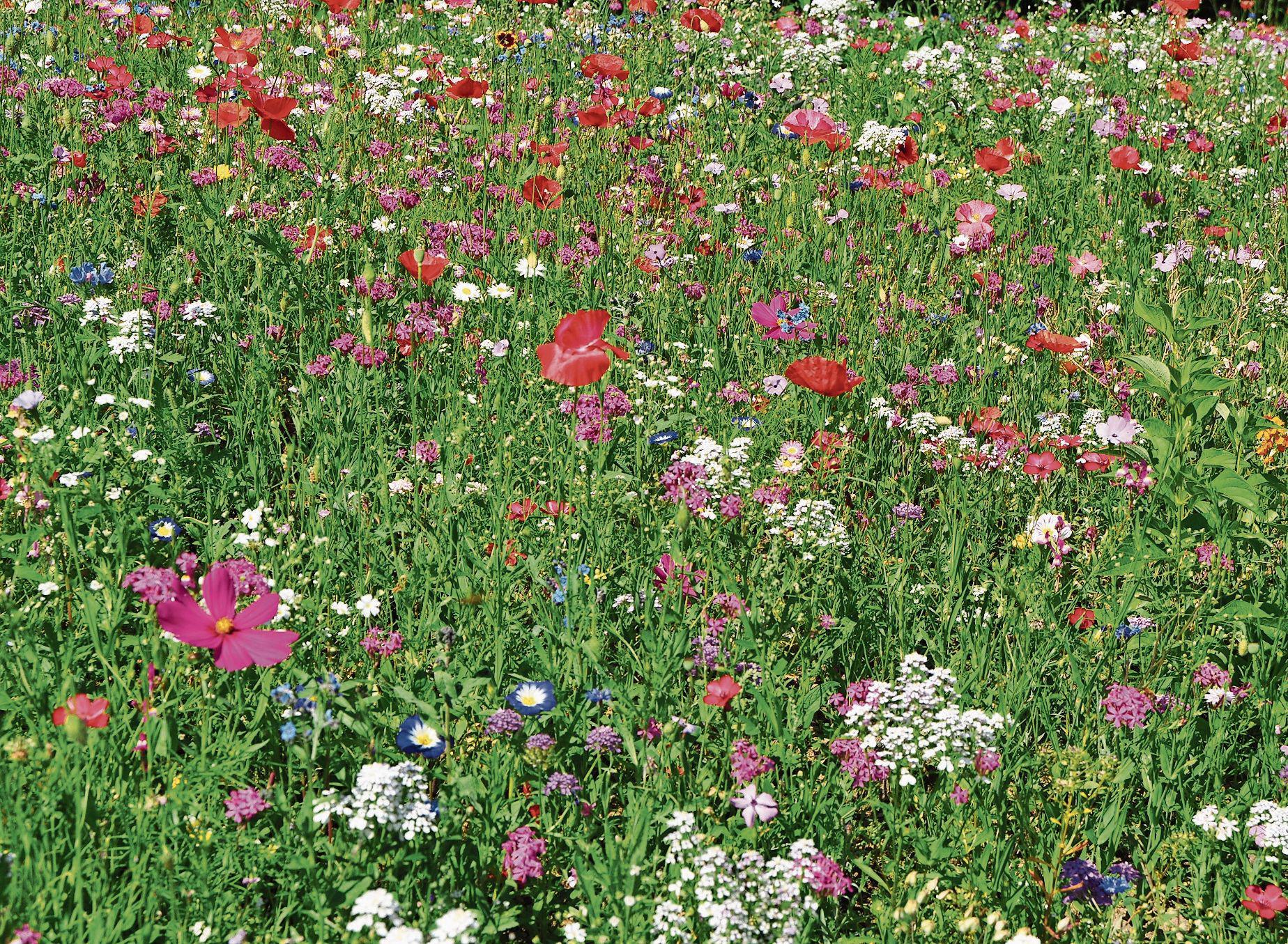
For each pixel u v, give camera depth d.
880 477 4.54
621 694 3.11
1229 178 7.60
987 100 8.58
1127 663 3.61
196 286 5.05
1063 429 4.67
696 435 4.51
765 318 5.03
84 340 4.29
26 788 2.60
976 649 3.50
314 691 2.70
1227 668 3.61
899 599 3.72
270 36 8.07
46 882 2.38
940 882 2.83
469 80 6.41
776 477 4.19
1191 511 3.90
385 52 8.04
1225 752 3.30
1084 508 4.37
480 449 4.26
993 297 5.89
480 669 3.25
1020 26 10.05
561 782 2.86
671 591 3.45
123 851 2.59
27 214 5.28
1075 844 3.02
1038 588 3.81
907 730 2.96
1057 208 6.96
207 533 3.55
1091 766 2.96
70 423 3.82
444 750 2.86
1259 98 9.00
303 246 5.27
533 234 5.71
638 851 2.69
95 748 2.70
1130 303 5.82
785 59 8.95
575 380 3.71
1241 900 2.90
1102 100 8.74
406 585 3.53
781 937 2.59
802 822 2.99
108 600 3.05
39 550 3.34
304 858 2.56
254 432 4.23
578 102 7.73
